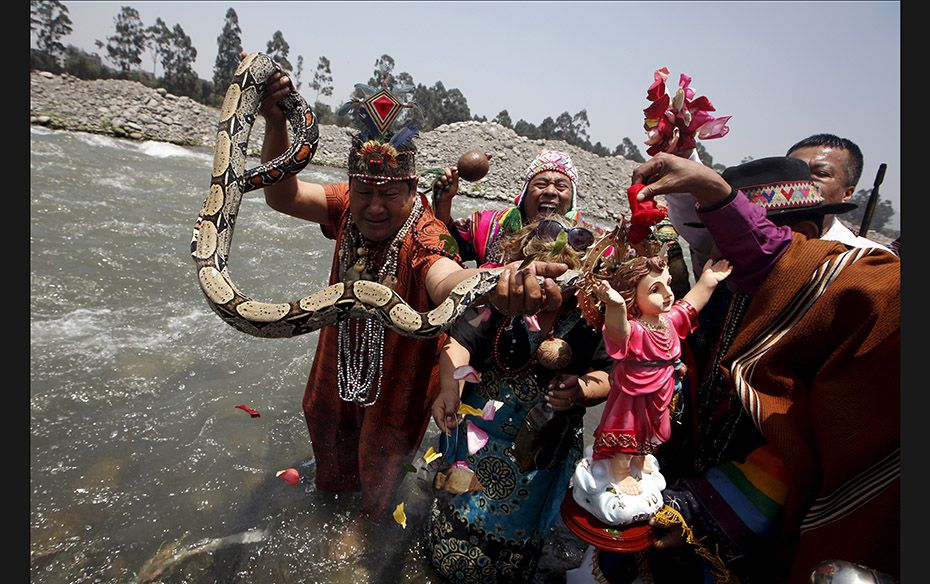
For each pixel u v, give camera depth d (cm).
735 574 277
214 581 293
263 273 823
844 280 244
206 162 2064
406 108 289
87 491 343
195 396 470
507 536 299
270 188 318
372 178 286
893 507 225
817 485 256
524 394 299
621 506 258
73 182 1281
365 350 316
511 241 302
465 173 367
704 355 325
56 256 768
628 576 297
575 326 287
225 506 343
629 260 257
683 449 322
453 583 308
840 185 364
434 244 303
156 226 993
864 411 234
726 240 267
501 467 300
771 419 260
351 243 325
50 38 5678
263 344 586
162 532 319
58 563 291
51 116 2200
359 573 310
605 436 262
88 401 445
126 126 2353
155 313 641
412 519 347
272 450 405
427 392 335
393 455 339
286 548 317
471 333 296
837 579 194
